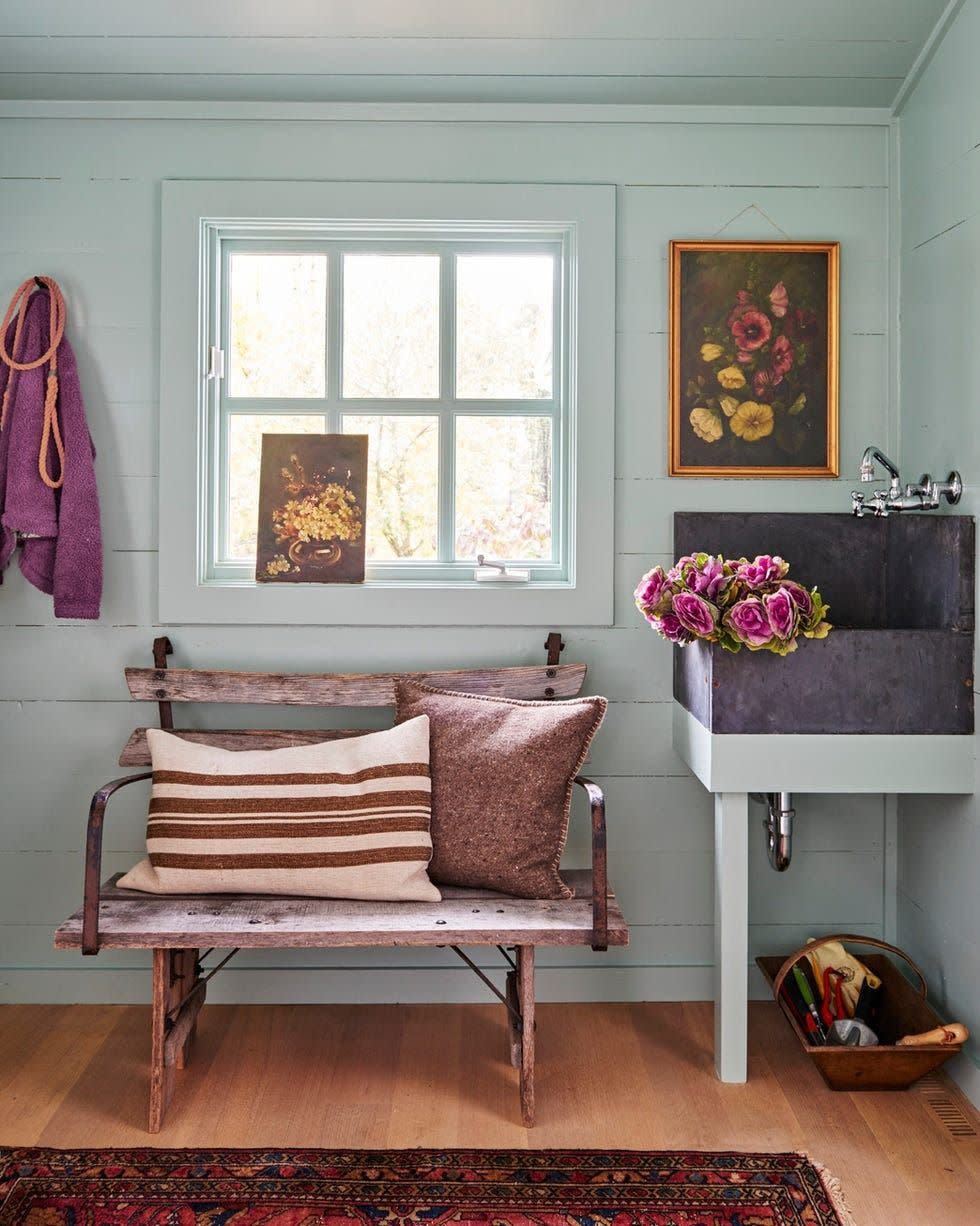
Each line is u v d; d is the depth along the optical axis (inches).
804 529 106.9
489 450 110.7
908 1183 77.4
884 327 107.7
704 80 102.6
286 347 109.9
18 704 106.9
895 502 98.0
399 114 105.1
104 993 107.3
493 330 110.2
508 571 107.7
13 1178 76.9
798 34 97.0
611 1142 82.3
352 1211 73.6
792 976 102.7
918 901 103.0
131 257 105.5
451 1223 72.4
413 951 107.7
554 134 106.0
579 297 105.6
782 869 102.1
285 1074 92.7
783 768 89.6
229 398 109.8
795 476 107.3
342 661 106.9
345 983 107.6
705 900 108.9
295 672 106.5
